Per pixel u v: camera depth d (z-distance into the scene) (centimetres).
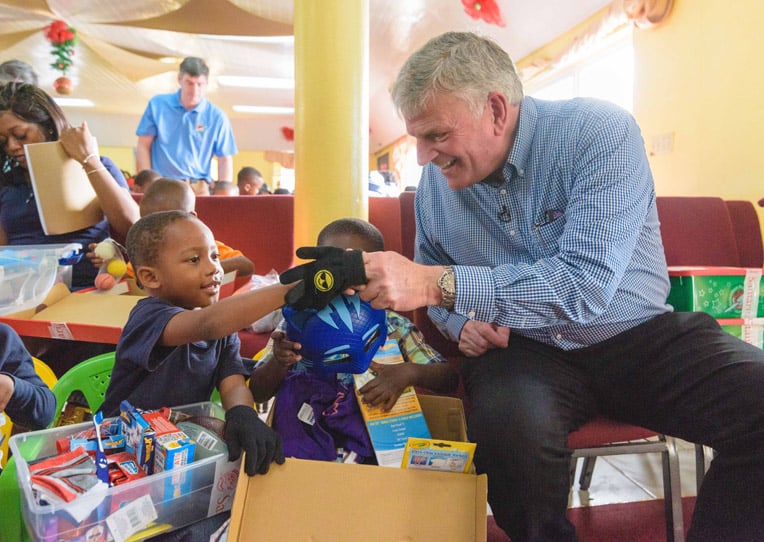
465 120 92
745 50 239
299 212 182
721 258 179
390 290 79
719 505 89
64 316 133
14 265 134
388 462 87
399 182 973
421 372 102
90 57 654
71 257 149
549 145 104
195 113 311
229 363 105
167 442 77
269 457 75
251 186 410
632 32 318
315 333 84
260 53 605
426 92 90
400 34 520
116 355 100
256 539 72
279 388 104
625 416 107
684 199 182
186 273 100
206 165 325
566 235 94
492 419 92
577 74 418
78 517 68
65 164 156
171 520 78
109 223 176
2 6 466
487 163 100
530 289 87
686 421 97
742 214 201
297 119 180
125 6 441
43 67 705
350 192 179
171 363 95
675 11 281
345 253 80
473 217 116
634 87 316
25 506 74
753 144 238
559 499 89
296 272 77
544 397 96
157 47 580
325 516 73
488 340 111
